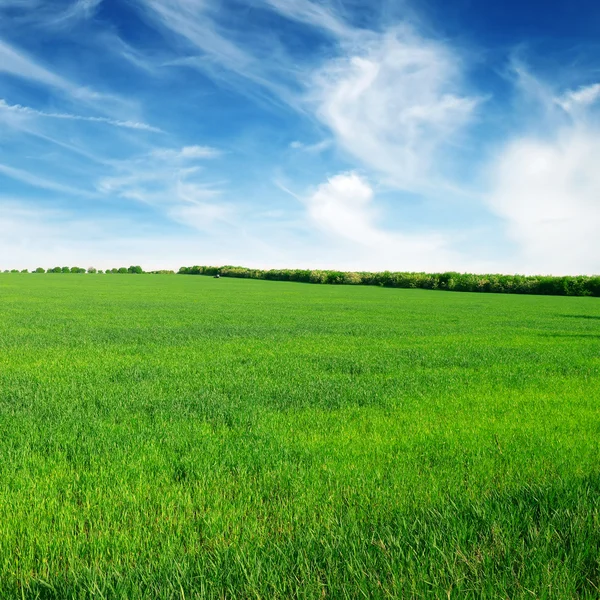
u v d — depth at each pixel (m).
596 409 7.52
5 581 2.90
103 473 4.56
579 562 2.99
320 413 7.02
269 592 2.73
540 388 9.07
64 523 3.55
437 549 3.10
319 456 5.05
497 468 4.80
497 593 2.71
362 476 4.49
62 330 17.94
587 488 4.16
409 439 5.77
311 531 3.36
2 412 6.93
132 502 3.93
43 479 4.45
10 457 4.96
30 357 12.05
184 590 2.75
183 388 8.62
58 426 6.23
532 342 16.33
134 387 8.63
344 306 33.75
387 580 2.81
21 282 68.62
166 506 3.85
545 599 2.67
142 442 5.55
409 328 20.47
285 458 5.00
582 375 10.42
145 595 2.69
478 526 3.48
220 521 3.58
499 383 9.48
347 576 2.86
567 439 5.84
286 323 21.98
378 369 10.86
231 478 4.48
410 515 3.67
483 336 17.98
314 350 13.78
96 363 11.23
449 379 9.72
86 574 2.91
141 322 21.59
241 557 3.05
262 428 6.18
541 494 3.99
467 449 5.38
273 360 11.88
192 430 6.10
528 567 2.92
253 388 8.65
